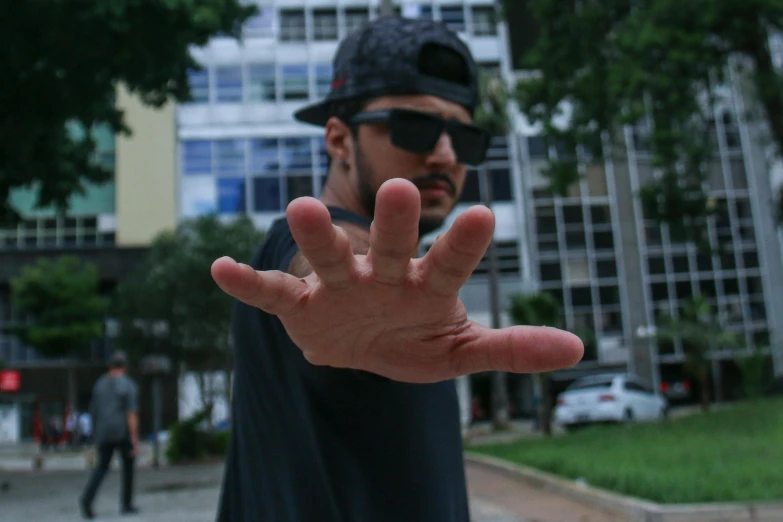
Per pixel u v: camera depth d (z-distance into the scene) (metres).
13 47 9.95
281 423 1.16
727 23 13.96
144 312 16.58
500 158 30.78
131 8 9.39
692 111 14.30
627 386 20.06
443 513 1.16
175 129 30.08
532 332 0.75
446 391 1.30
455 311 0.77
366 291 0.73
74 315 26.70
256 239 17.56
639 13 13.94
